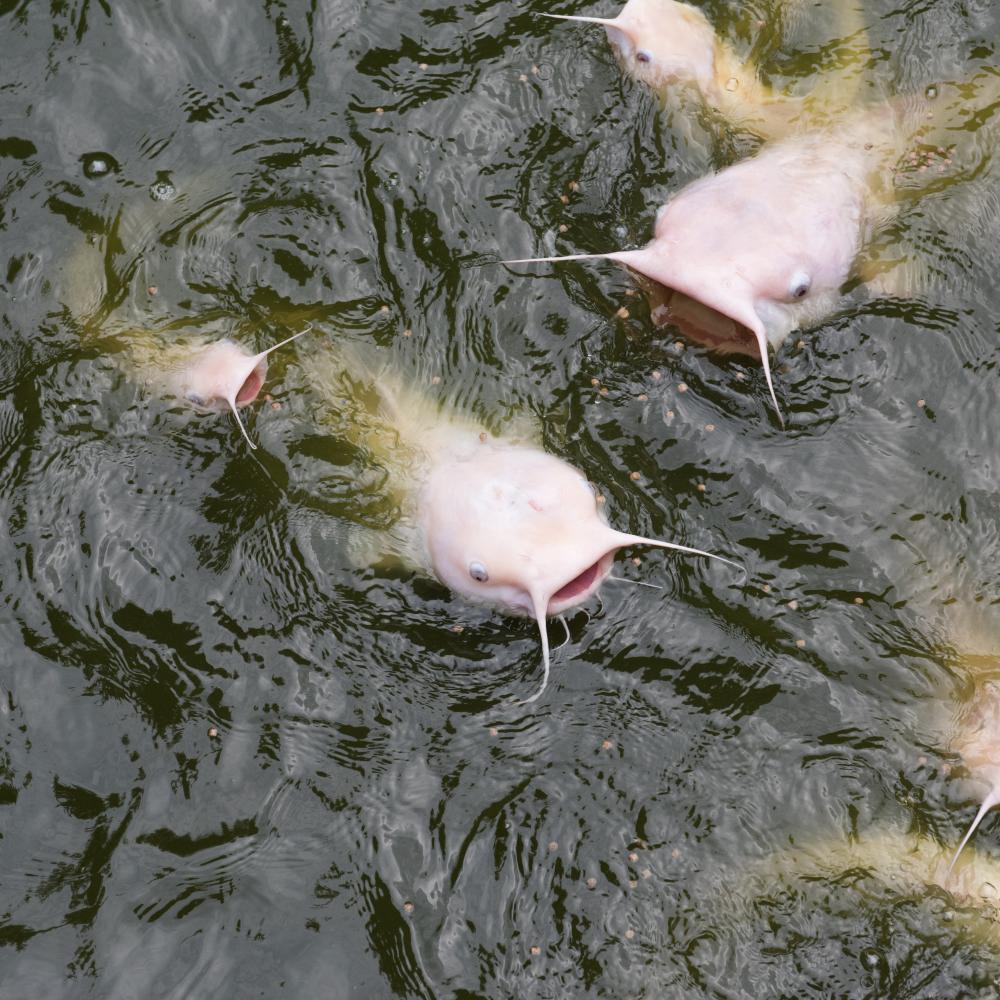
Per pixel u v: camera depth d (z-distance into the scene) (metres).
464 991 3.78
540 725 4.19
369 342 4.88
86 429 4.71
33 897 3.97
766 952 3.83
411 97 5.35
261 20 5.54
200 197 5.19
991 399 4.67
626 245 4.98
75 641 4.36
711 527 4.48
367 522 4.51
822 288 4.73
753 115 5.22
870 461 4.57
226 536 4.52
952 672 4.23
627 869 3.96
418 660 4.30
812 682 4.23
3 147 5.31
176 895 3.96
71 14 5.55
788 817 4.04
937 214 4.96
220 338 4.88
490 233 5.05
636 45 5.28
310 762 4.15
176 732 4.21
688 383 4.70
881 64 5.36
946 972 3.79
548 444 4.61
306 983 3.81
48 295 5.01
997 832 4.00
